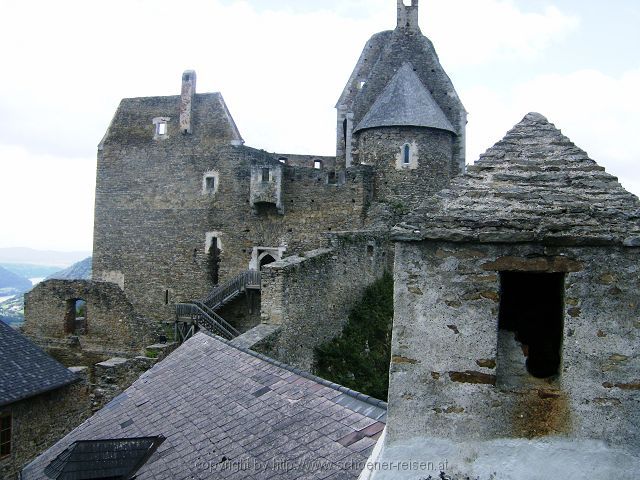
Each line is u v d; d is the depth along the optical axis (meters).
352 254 21.08
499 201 3.81
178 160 29.42
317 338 18.69
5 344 15.72
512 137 4.15
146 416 8.76
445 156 26.27
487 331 3.73
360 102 28.97
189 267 29.00
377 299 21.88
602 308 3.59
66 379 15.79
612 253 3.57
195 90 29.52
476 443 3.72
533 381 3.78
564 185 3.85
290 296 17.03
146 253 29.77
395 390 3.85
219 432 7.12
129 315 23.84
